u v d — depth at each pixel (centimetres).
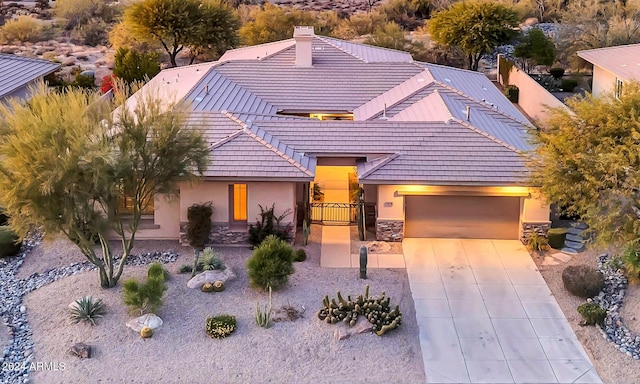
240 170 2880
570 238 3016
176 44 5425
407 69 3994
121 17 6844
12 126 2419
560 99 4825
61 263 2825
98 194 2450
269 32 5919
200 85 3653
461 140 3067
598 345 2289
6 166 2344
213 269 2684
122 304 2486
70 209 2411
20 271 2773
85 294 2556
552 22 6962
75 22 7069
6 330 2355
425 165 2962
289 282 2655
